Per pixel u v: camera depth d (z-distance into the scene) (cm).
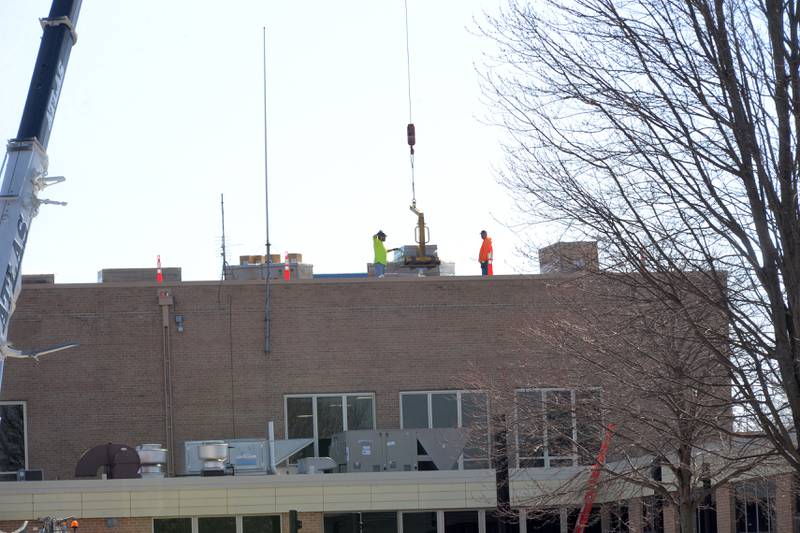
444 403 6462
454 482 5369
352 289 6525
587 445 4266
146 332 6400
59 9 2898
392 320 6506
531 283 6525
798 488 3659
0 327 2639
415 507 5353
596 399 3594
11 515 5212
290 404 6431
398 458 5719
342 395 6456
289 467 6069
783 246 2408
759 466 3725
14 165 2723
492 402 4584
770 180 2414
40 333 6338
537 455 5084
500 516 4116
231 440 5931
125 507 5253
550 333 4112
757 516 5050
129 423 6328
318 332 6488
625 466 4325
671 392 2844
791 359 2408
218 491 5303
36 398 6297
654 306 2844
